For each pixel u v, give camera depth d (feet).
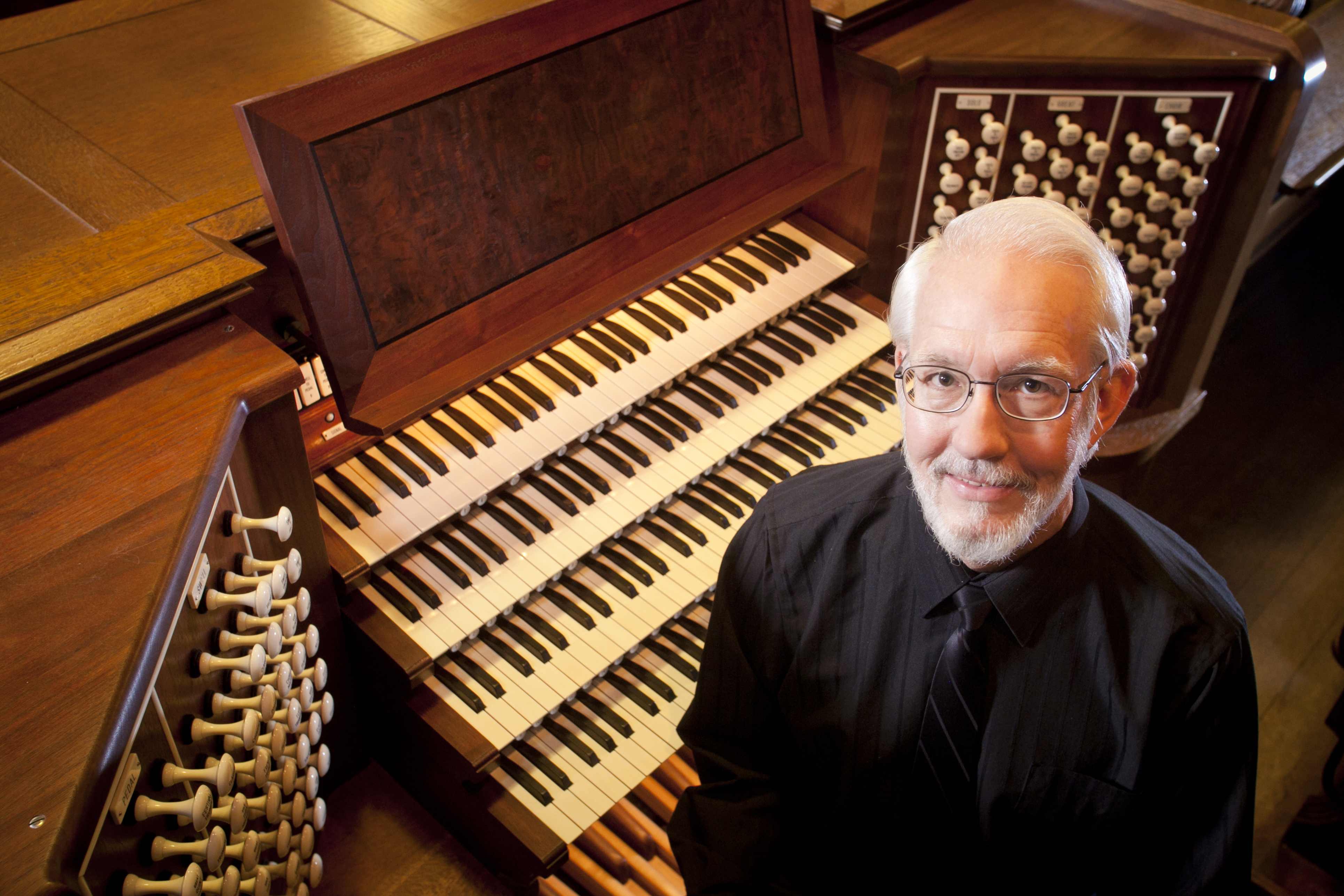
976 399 3.32
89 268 4.44
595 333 6.16
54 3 8.87
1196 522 9.50
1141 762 3.72
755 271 6.70
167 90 5.76
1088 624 3.70
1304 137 8.31
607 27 5.54
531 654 5.48
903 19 6.77
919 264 3.54
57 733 3.09
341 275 4.84
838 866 4.56
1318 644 8.62
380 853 5.72
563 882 5.78
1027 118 6.61
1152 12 6.82
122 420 4.12
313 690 4.46
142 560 3.61
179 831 3.71
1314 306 11.91
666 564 5.90
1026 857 4.20
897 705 4.02
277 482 4.66
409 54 4.86
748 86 6.29
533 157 5.43
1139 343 7.52
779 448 6.45
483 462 5.56
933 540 3.77
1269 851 7.29
